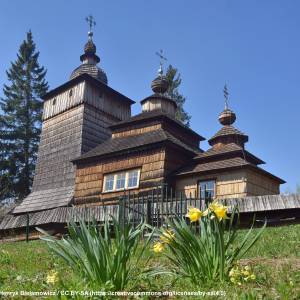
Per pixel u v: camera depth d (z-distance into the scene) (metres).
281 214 16.38
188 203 13.88
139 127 27.05
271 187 23.83
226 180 21.77
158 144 23.52
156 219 13.78
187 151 24.36
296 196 15.27
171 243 4.95
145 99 29.86
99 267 4.53
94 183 26.23
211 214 4.97
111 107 33.94
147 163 23.88
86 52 37.28
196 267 4.83
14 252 10.88
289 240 9.68
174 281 4.82
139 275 4.91
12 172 51.56
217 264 4.78
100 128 32.38
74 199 27.02
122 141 26.83
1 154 52.41
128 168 24.62
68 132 32.16
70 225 4.98
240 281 4.71
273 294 4.31
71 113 32.53
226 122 27.69
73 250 4.83
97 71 35.69
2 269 7.53
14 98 55.25
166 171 23.11
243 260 6.79
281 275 5.26
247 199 16.16
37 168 33.81
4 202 49.62
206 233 4.93
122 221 4.93
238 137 26.48
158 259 7.15
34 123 54.69
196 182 22.59
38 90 55.94
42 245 12.72
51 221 19.09
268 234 10.98
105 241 4.64
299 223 15.34
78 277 4.64
